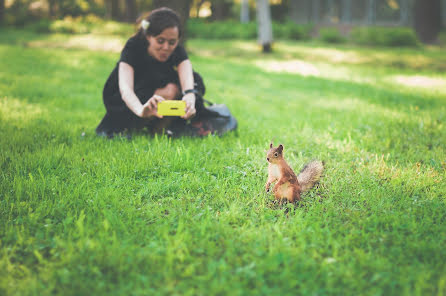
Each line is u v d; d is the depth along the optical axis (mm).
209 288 2158
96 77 9961
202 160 4230
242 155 4359
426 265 2406
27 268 2340
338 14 32969
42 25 23531
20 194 3207
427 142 5109
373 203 3277
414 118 6344
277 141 4992
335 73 13094
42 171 3801
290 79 11508
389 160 4469
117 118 5000
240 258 2463
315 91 9547
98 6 36156
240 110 7043
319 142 4992
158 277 2252
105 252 2467
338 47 21344
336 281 2246
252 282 2248
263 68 13898
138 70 4754
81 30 23469
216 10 37312
